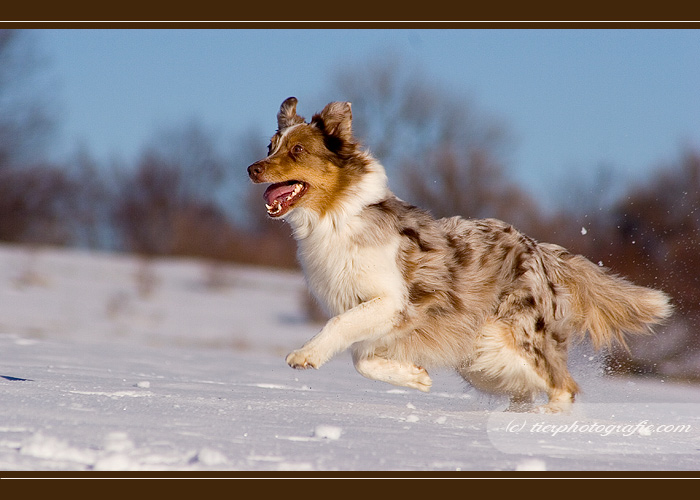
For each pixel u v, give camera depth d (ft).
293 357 32.04
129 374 42.27
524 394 36.73
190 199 256.32
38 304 130.93
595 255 103.71
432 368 36.55
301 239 35.32
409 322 33.99
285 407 30.53
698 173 106.83
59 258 172.45
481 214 161.48
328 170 34.37
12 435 20.52
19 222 227.20
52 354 52.80
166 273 172.55
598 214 112.06
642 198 107.34
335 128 35.29
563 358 36.52
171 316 135.95
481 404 39.22
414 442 23.98
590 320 39.09
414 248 34.60
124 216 252.42
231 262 211.82
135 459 18.78
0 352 50.67
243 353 86.22
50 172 231.91
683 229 101.81
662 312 39.19
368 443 23.15
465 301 35.09
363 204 34.42
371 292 33.58
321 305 36.06
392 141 178.50
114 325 120.16
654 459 23.72
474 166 164.04
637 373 72.59
